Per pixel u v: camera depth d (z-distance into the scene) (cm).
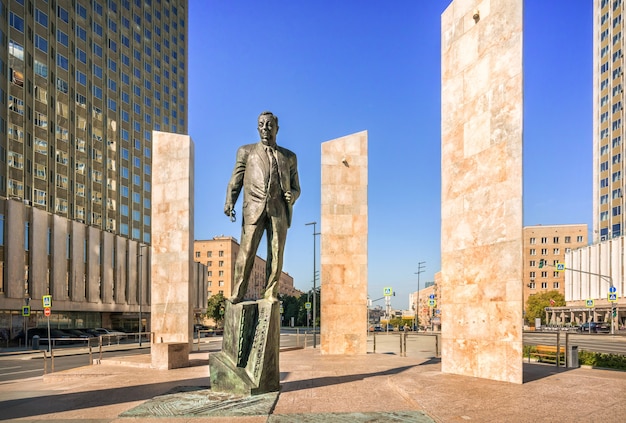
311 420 666
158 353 1407
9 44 4338
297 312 10675
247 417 696
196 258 11138
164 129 7319
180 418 701
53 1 5009
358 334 1797
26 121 4500
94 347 3484
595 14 7994
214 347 2673
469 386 895
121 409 795
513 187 1001
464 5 1191
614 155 7306
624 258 5781
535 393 822
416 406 739
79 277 4572
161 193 2097
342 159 1878
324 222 1852
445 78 1249
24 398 946
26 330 3581
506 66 1046
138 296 5581
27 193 4462
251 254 939
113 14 6206
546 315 8000
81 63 5484
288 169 974
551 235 9762
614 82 7381
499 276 1018
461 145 1173
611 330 4709
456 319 1134
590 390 849
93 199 5553
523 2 1015
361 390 897
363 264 1833
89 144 5550
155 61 7212
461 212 1155
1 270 3631
